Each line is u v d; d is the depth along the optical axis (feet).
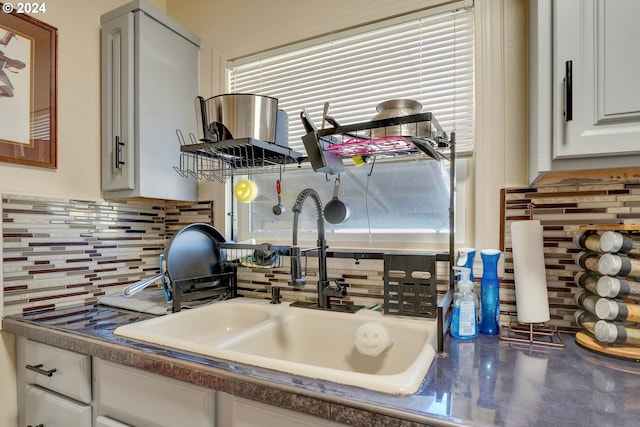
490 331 3.43
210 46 5.74
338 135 3.67
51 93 4.66
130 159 4.81
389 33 4.56
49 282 4.56
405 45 4.45
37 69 4.55
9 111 4.30
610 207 3.33
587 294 3.18
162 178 5.08
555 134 2.71
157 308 4.36
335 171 4.11
